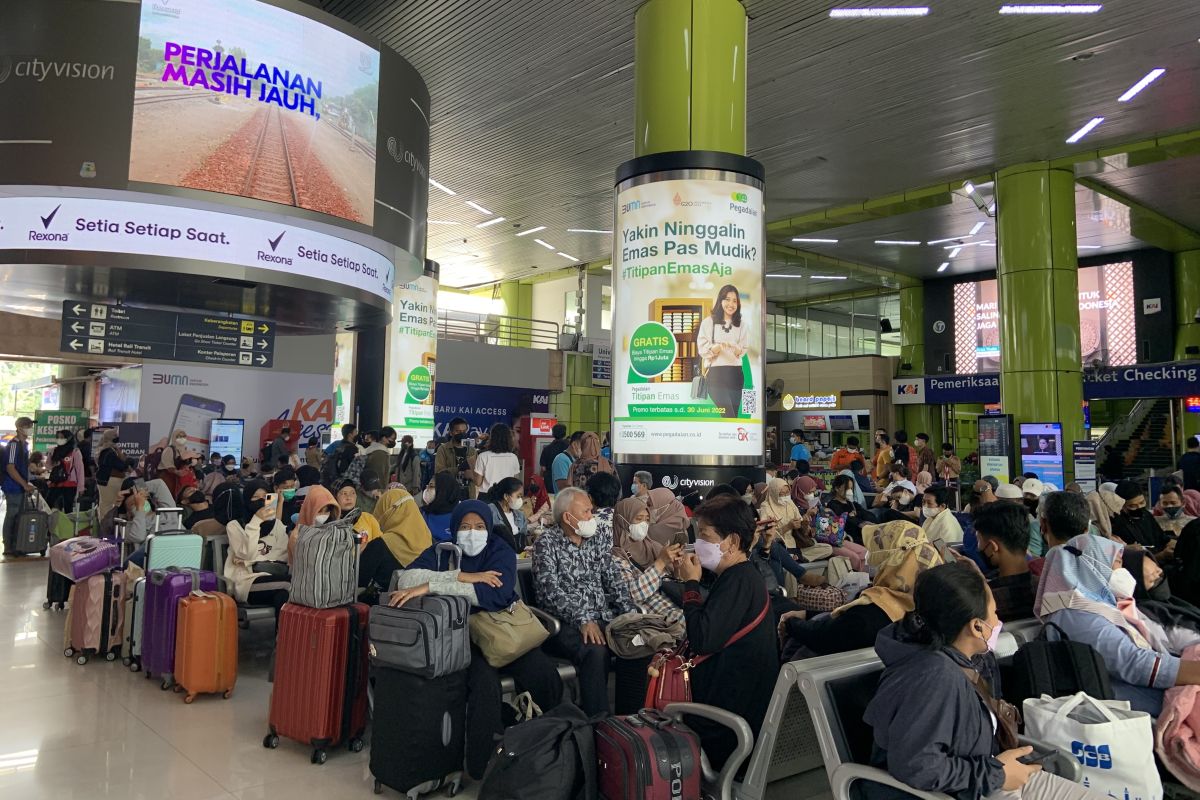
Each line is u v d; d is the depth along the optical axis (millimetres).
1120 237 20891
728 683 3096
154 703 4633
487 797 2723
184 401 13797
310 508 5332
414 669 3305
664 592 4602
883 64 11242
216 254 7090
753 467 6527
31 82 6402
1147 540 6254
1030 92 12211
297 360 16359
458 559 3994
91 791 3412
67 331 9281
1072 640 3170
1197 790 2934
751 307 6512
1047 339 14805
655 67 7102
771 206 18703
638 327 6586
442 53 11289
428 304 14500
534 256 24938
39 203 6703
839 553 6867
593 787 2736
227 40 6863
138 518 6316
